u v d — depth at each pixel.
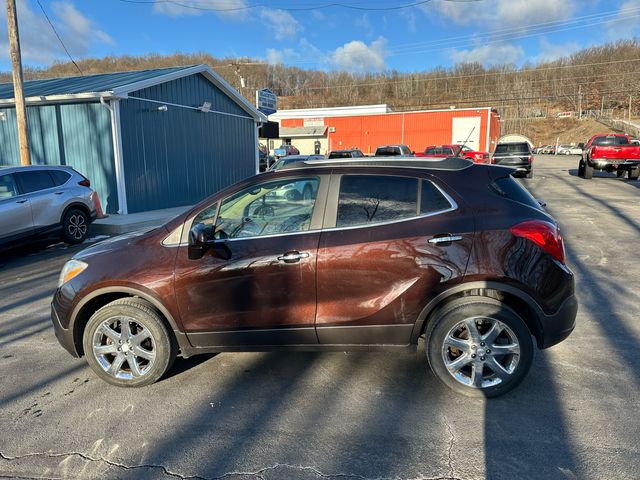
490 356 3.17
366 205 3.29
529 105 98.88
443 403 3.19
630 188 16.14
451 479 2.46
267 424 3.00
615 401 3.15
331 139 51.94
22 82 10.92
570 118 98.62
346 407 3.18
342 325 3.25
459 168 3.33
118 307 3.42
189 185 15.15
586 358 3.81
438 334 3.20
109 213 12.75
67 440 2.87
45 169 8.80
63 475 2.55
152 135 13.48
